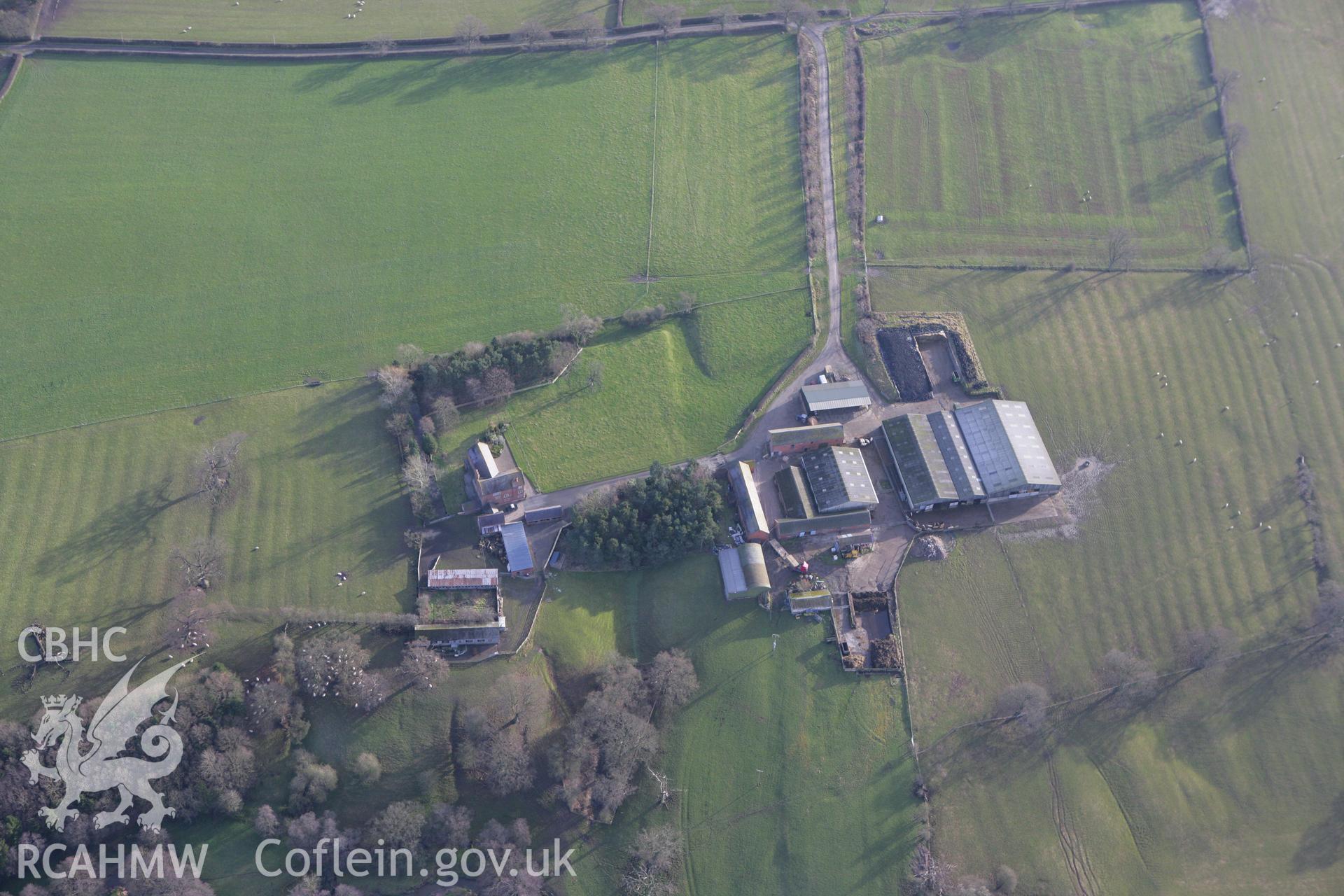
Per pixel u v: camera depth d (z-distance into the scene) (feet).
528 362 485.97
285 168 565.12
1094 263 551.18
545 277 532.73
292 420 476.95
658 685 409.90
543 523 453.58
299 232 541.34
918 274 541.34
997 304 533.14
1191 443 492.54
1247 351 522.88
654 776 401.08
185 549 435.12
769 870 389.80
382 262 533.96
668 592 439.63
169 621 418.31
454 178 565.94
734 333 515.91
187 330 505.25
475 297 525.75
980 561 454.81
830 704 417.49
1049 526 465.06
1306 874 397.39
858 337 515.91
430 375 474.90
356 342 506.48
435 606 423.23
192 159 564.71
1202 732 424.87
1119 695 429.38
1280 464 488.85
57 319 504.02
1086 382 509.35
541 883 384.88
